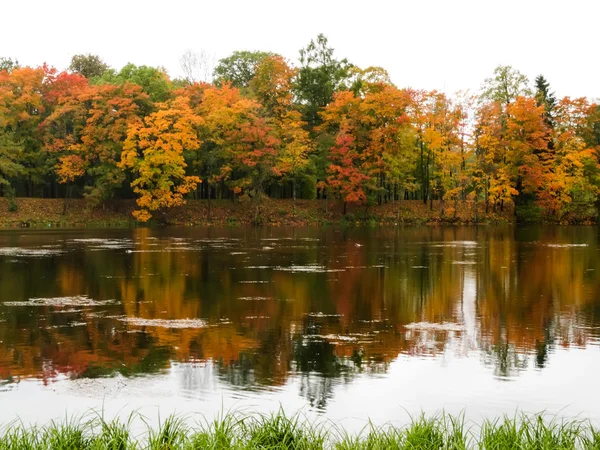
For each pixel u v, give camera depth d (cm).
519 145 6894
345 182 6906
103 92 6562
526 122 6969
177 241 4638
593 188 7075
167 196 6469
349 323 1873
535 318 1942
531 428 970
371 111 7044
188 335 1717
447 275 2852
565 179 6988
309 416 1123
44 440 891
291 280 2689
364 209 7300
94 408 1164
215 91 7044
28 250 3853
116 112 6462
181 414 1129
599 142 7731
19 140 6581
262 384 1302
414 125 7244
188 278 2738
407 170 7225
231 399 1212
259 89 7294
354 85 7669
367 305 2150
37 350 1562
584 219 7400
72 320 1898
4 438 899
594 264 3253
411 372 1385
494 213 7438
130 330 1770
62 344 1619
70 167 6450
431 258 3547
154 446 877
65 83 6812
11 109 6450
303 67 7944
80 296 2302
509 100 7438
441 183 7150
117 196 7250
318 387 1283
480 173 7138
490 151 6994
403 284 2592
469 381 1323
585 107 7275
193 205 7150
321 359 1486
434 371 1392
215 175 6806
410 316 1975
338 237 5138
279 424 976
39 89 6831
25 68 6731
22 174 6788
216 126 6819
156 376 1355
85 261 3300
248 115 6744
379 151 6962
